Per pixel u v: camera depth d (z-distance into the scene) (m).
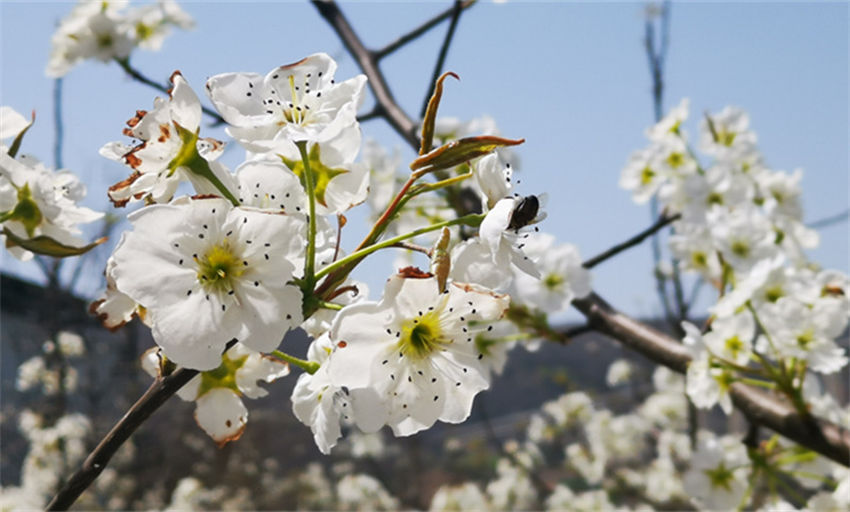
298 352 1.09
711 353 0.39
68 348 1.13
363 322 0.24
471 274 0.24
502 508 1.10
